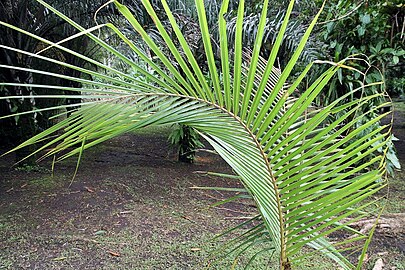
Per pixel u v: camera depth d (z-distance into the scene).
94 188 3.14
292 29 3.07
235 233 2.43
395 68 4.24
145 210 2.78
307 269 1.95
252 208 2.91
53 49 4.11
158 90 0.70
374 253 2.12
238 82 0.71
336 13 3.04
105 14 3.54
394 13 2.93
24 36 3.64
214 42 3.18
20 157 3.75
